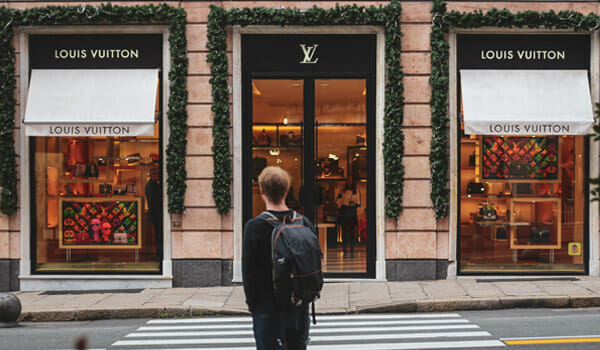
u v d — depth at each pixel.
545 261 11.48
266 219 4.41
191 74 11.06
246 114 11.35
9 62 11.09
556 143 11.50
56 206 11.52
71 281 11.25
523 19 10.90
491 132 10.95
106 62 11.32
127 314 9.15
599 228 11.30
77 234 11.50
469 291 9.86
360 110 11.38
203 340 7.30
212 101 11.04
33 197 11.43
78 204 11.52
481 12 10.86
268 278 4.39
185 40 10.98
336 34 11.28
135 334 7.70
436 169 10.95
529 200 11.51
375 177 11.32
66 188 11.53
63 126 11.01
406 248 11.10
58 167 11.54
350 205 11.39
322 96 11.41
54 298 10.20
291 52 11.35
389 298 9.53
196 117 11.09
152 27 11.15
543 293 9.53
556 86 11.18
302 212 11.44
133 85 11.18
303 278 4.23
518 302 9.20
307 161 11.41
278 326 4.39
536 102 11.07
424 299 9.30
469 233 11.41
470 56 11.34
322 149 11.43
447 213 11.05
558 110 11.03
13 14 10.98
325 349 6.67
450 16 10.87
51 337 7.59
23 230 11.27
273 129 11.41
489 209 11.45
